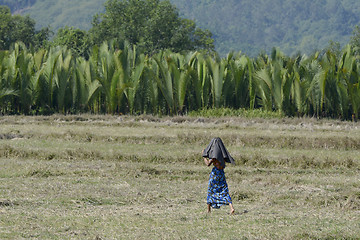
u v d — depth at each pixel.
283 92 98.12
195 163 51.44
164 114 105.00
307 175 46.81
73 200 33.78
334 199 35.66
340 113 100.88
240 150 58.41
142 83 102.88
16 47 114.00
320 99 99.25
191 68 99.81
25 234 25.06
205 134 65.25
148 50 166.88
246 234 25.17
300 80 102.06
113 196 35.81
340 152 58.59
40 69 104.12
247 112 97.19
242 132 71.69
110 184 40.47
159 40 171.62
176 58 110.88
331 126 82.75
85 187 38.47
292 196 36.75
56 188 37.59
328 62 100.81
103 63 101.88
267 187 40.97
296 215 30.20
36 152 52.62
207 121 88.38
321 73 95.62
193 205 33.91
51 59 100.44
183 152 54.81
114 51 112.56
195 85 101.50
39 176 42.84
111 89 98.75
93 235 24.81
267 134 68.75
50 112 101.75
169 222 27.80
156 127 78.88
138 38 170.38
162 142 63.31
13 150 52.97
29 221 27.86
